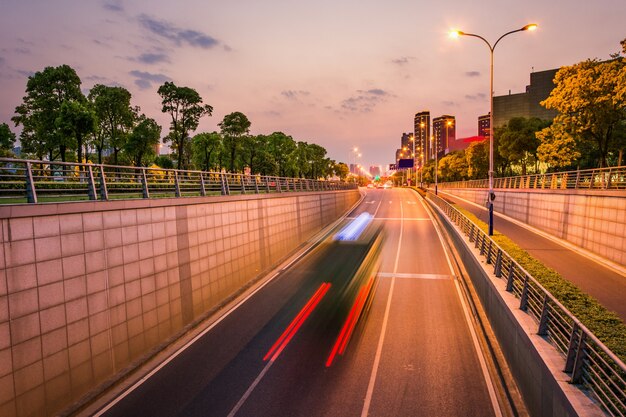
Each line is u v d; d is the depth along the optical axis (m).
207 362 10.38
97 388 9.02
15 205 7.45
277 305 15.09
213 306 15.18
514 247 17.14
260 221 21.08
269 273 20.36
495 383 9.08
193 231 14.06
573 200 23.55
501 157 58.41
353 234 33.00
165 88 40.97
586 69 28.06
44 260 8.04
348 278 18.89
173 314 12.50
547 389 6.31
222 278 16.19
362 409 8.07
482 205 52.72
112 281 9.90
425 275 19.27
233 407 8.21
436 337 11.80
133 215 10.83
